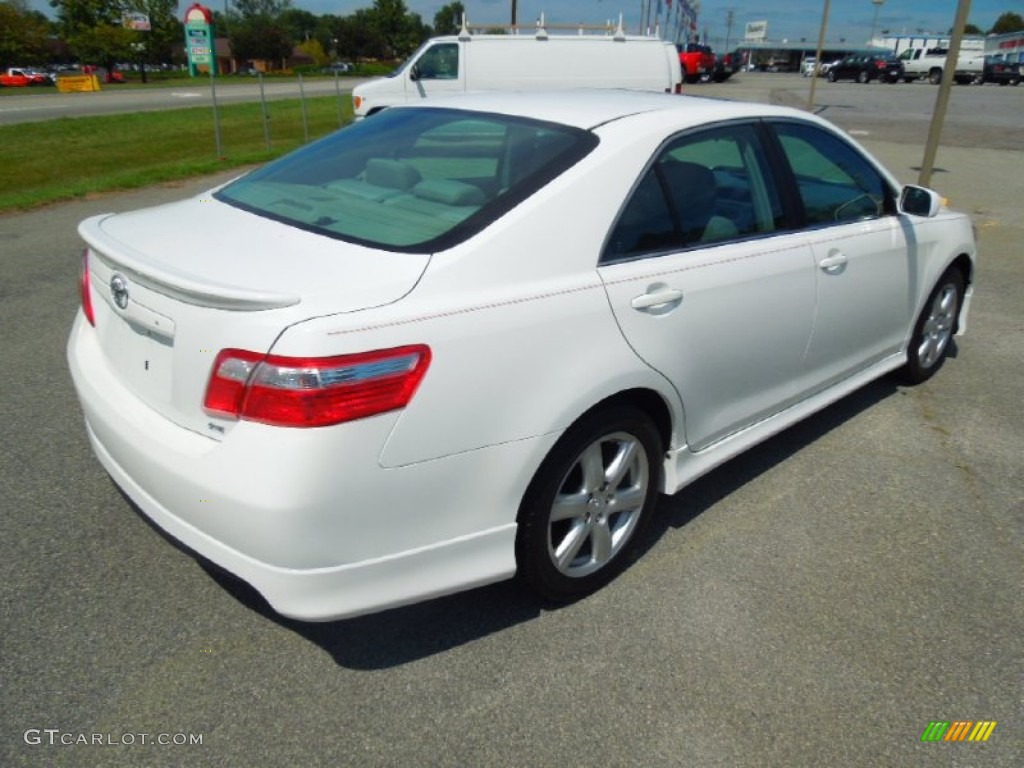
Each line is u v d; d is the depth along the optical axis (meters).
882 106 27.31
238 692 2.36
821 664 2.56
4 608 2.65
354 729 2.25
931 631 2.74
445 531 2.30
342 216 2.60
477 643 2.60
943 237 4.45
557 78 15.16
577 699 2.39
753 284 3.08
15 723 2.22
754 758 2.21
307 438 1.99
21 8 80.94
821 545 3.21
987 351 5.46
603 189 2.61
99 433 2.58
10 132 18.83
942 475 3.80
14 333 5.22
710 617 2.76
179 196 10.73
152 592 2.76
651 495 2.96
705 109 3.12
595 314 2.50
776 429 3.55
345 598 2.18
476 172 2.71
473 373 2.22
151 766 2.11
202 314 2.11
